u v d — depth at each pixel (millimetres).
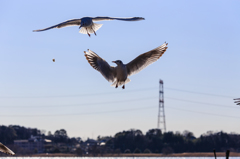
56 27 20781
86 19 21344
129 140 173875
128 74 18016
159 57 17828
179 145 165250
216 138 163500
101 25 22188
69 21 21000
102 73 17422
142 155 167250
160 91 157250
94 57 17375
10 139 173375
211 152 161750
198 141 165000
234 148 162125
